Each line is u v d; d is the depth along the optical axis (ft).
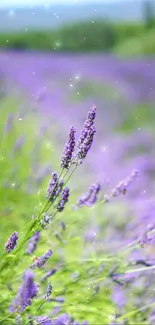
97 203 3.31
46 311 2.94
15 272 2.98
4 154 4.60
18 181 4.31
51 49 31.12
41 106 8.03
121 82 13.55
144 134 7.83
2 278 2.90
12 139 5.27
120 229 4.20
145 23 34.55
